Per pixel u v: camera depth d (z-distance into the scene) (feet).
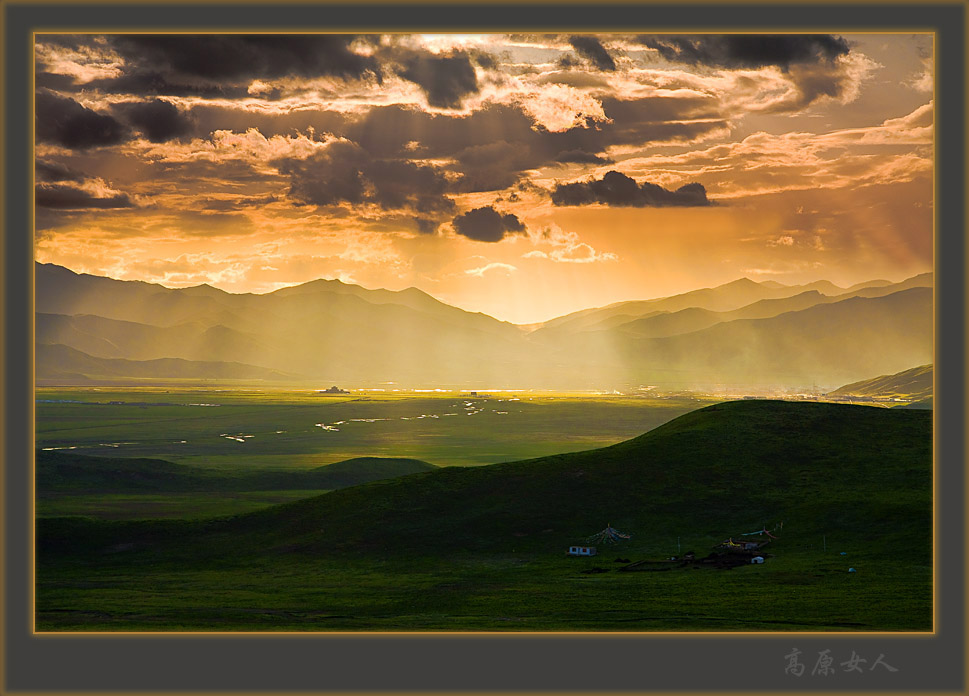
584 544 466.70
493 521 502.38
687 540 460.96
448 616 343.87
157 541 496.64
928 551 397.60
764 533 457.27
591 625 313.32
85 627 323.37
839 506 473.67
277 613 355.56
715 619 315.37
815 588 355.15
